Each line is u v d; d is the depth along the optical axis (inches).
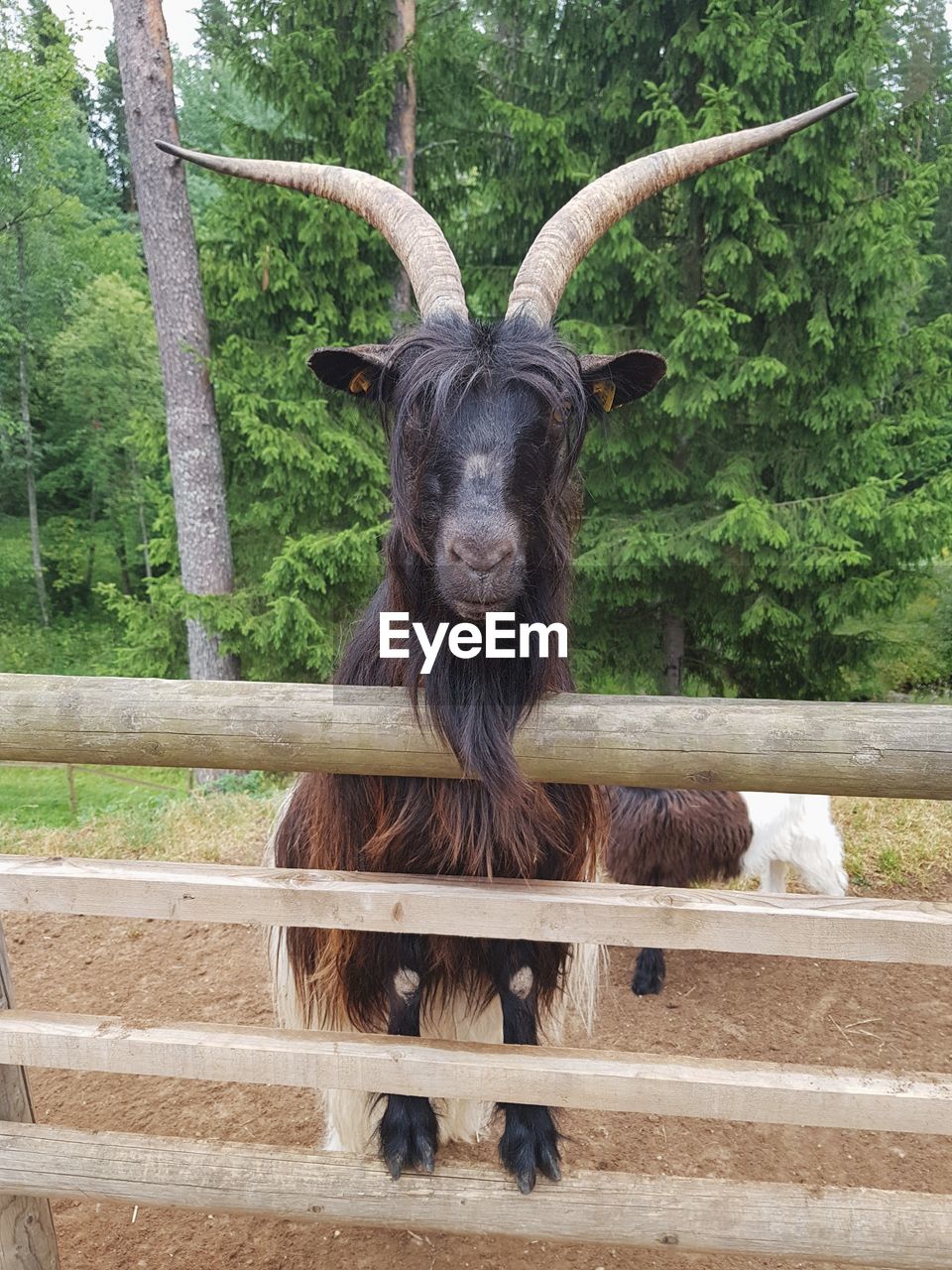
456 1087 66.6
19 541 840.9
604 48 298.0
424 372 65.2
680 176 89.4
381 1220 70.6
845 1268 98.6
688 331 269.7
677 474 297.3
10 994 78.0
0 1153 74.0
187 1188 71.6
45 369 815.1
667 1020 144.9
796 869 160.6
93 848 209.6
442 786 68.1
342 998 82.8
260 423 291.0
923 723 57.0
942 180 278.1
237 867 70.1
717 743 58.9
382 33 310.7
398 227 83.1
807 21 269.6
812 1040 139.4
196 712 63.9
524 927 64.4
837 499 270.8
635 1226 67.9
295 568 295.7
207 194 762.2
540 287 75.5
